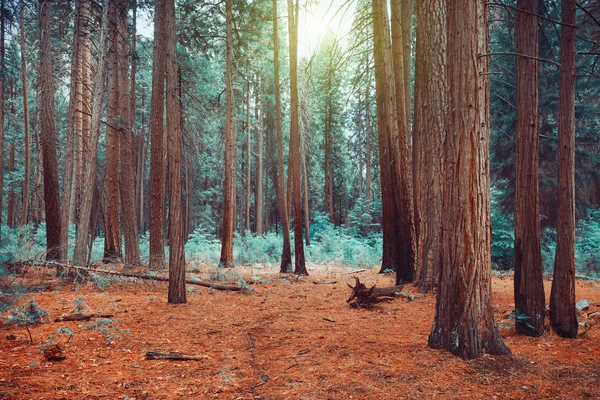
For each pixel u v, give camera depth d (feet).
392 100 35.78
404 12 41.24
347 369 13.07
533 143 17.88
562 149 17.67
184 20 52.03
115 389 11.60
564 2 17.74
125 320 20.31
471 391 11.44
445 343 14.98
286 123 97.81
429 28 27.40
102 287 29.73
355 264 54.65
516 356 14.32
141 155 90.07
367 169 97.45
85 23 36.76
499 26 42.06
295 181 44.01
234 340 17.16
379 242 69.67
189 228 97.09
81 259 32.32
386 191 42.93
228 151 50.14
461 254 14.74
